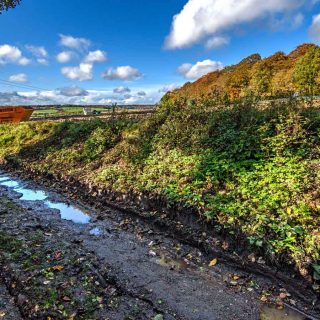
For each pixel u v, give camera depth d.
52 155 15.60
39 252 6.25
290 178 7.72
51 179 13.27
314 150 8.43
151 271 6.12
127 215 8.98
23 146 18.39
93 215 9.27
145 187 9.45
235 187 8.23
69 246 6.74
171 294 5.39
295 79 36.28
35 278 5.30
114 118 16.30
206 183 8.71
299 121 9.26
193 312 4.95
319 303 5.15
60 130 18.16
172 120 12.84
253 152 9.32
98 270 5.94
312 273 5.47
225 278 5.93
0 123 24.77
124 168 11.45
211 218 7.29
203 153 10.23
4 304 4.75
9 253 6.10
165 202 8.55
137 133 13.62
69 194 11.30
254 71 49.31
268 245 6.11
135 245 7.25
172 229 7.79
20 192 11.97
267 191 7.57
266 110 10.78
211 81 65.44
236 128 10.77
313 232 6.07
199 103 13.33
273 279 5.80
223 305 5.15
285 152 8.66
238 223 6.83
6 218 8.37
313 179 7.48
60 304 4.70
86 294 5.04
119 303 5.00
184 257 6.71
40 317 4.43
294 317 4.92
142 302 5.11
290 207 6.83
